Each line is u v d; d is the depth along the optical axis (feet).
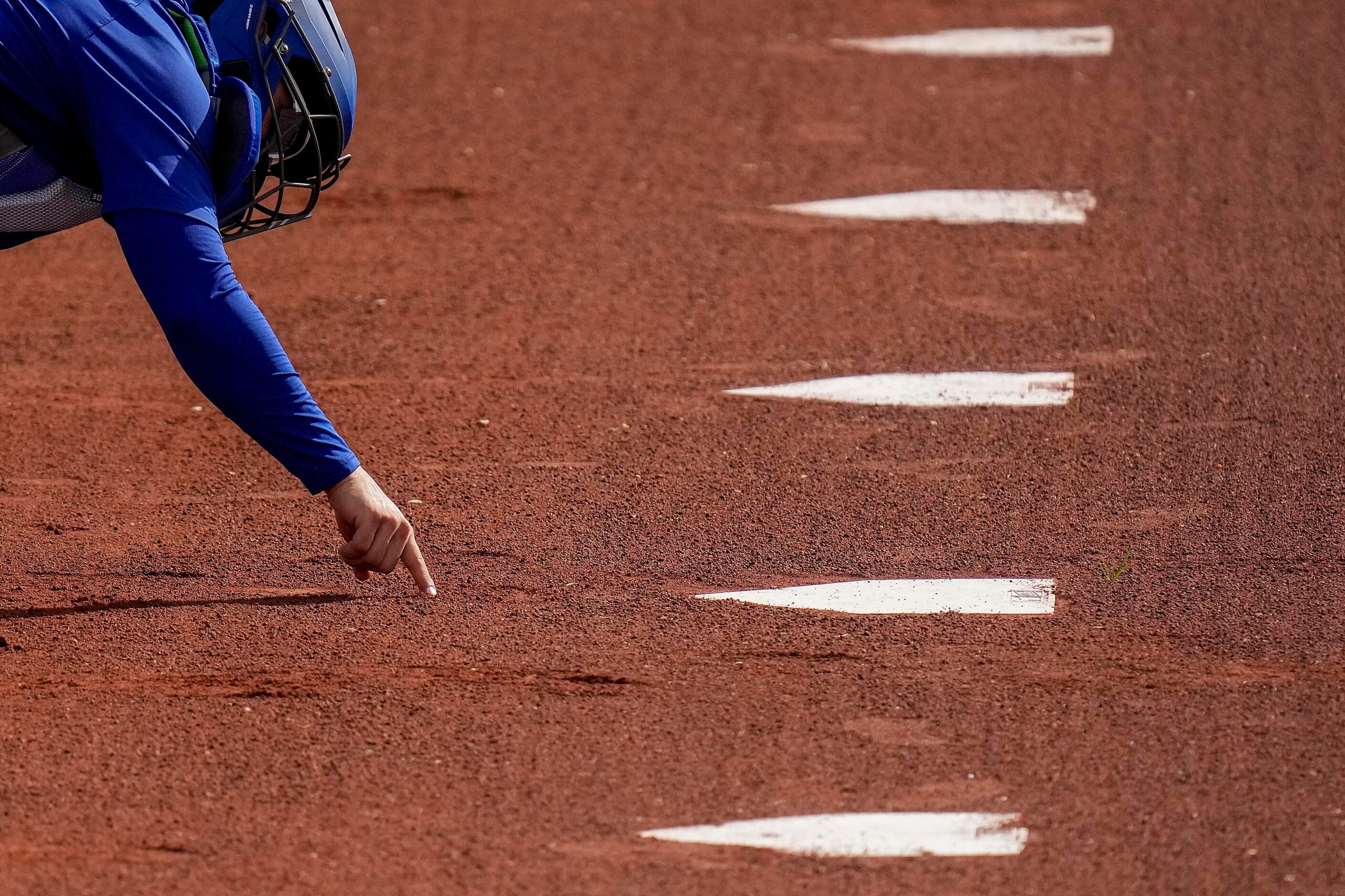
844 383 82.43
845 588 60.18
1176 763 46.83
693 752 47.98
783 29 147.95
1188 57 136.05
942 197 111.24
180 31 45.70
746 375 83.92
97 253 104.94
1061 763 47.01
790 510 67.97
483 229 107.76
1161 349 85.71
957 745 48.14
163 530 66.33
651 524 66.74
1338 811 44.14
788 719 49.88
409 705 50.93
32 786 46.26
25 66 43.52
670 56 142.10
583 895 41.04
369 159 121.39
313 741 48.75
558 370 85.20
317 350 88.74
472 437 76.54
